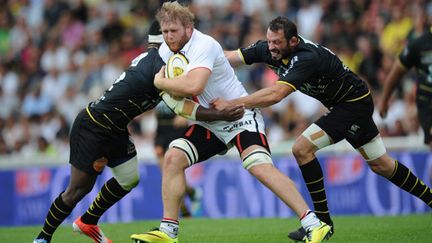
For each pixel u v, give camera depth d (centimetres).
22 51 6619
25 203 4591
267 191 4316
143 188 4453
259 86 5362
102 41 6272
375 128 2697
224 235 2856
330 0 5709
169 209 2319
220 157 4397
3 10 7100
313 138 2606
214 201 4372
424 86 3269
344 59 5297
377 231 2811
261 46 2630
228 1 6162
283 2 5888
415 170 4328
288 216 4278
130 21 6381
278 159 4378
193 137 2389
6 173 4628
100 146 2402
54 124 5762
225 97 2397
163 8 2308
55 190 4556
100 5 6694
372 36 5381
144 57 2422
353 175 4353
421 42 3184
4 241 2884
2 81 6444
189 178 4397
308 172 2606
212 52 2309
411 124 4862
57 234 3141
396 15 5397
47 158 4594
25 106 6066
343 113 2616
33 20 6912
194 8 6000
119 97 2384
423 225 3023
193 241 2662
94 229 2558
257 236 2766
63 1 6800
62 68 6209
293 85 2422
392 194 4309
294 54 2495
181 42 2305
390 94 3297
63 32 6544
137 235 2300
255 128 2373
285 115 5059
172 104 2361
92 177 2441
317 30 5556
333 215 4256
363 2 5625
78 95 5850
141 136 5200
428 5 5444
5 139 5881
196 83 2256
